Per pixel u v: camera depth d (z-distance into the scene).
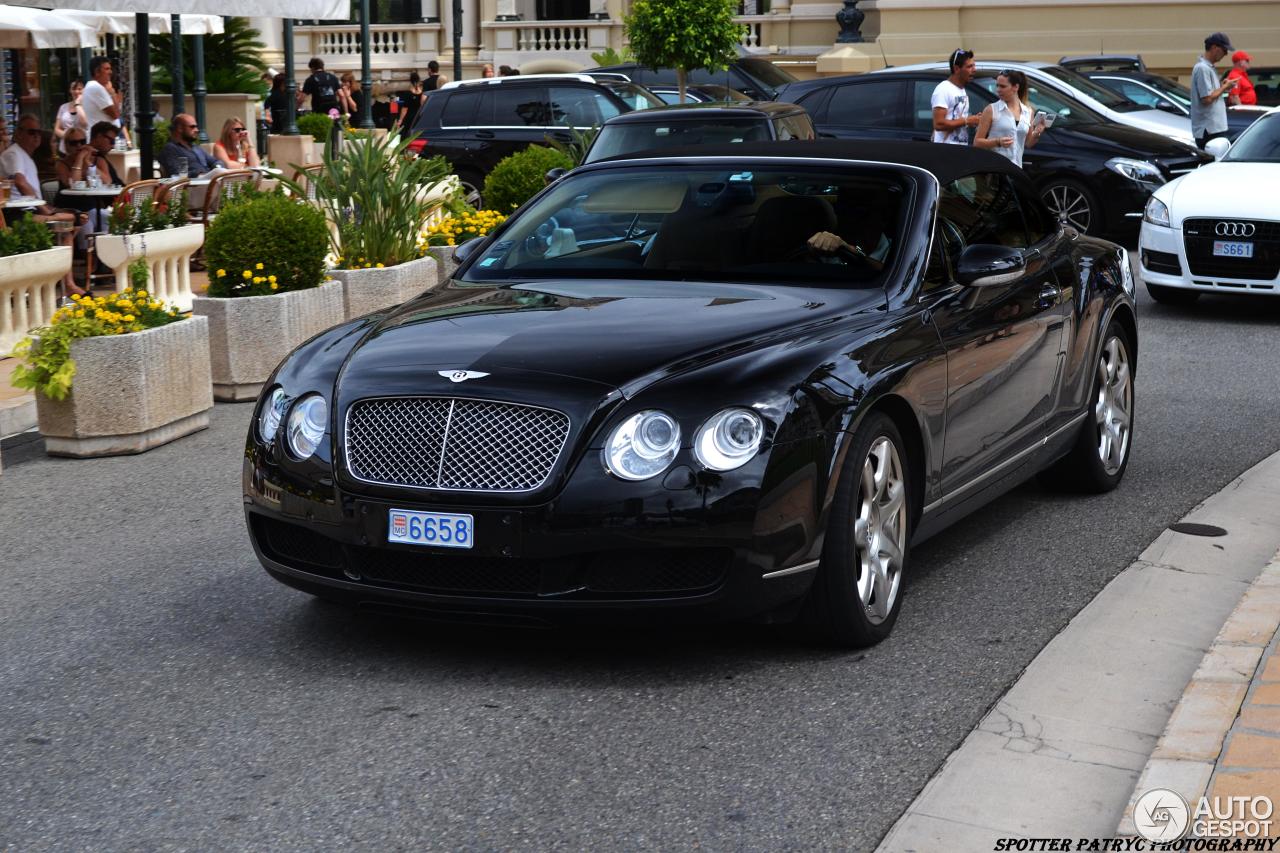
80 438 8.04
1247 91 22.62
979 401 5.57
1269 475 7.28
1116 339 6.98
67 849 3.66
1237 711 4.20
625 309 5.15
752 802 3.87
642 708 4.48
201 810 3.86
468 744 4.24
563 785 3.98
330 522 4.70
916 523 5.28
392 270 11.06
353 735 4.32
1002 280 5.57
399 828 3.75
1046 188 15.97
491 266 5.95
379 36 38.25
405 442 4.61
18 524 6.77
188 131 15.13
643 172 6.18
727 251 5.65
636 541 4.42
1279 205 11.62
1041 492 7.06
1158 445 7.99
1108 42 31.80
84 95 18.64
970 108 16.89
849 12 32.84
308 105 29.83
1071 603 5.45
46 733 4.37
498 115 19.09
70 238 11.89
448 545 4.52
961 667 4.80
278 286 9.64
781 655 4.90
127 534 6.57
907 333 5.14
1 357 9.81
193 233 11.35
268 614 5.41
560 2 39.31
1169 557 5.95
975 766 4.05
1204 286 11.94
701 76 23.97
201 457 8.02
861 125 17.38
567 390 4.53
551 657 4.91
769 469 4.47
